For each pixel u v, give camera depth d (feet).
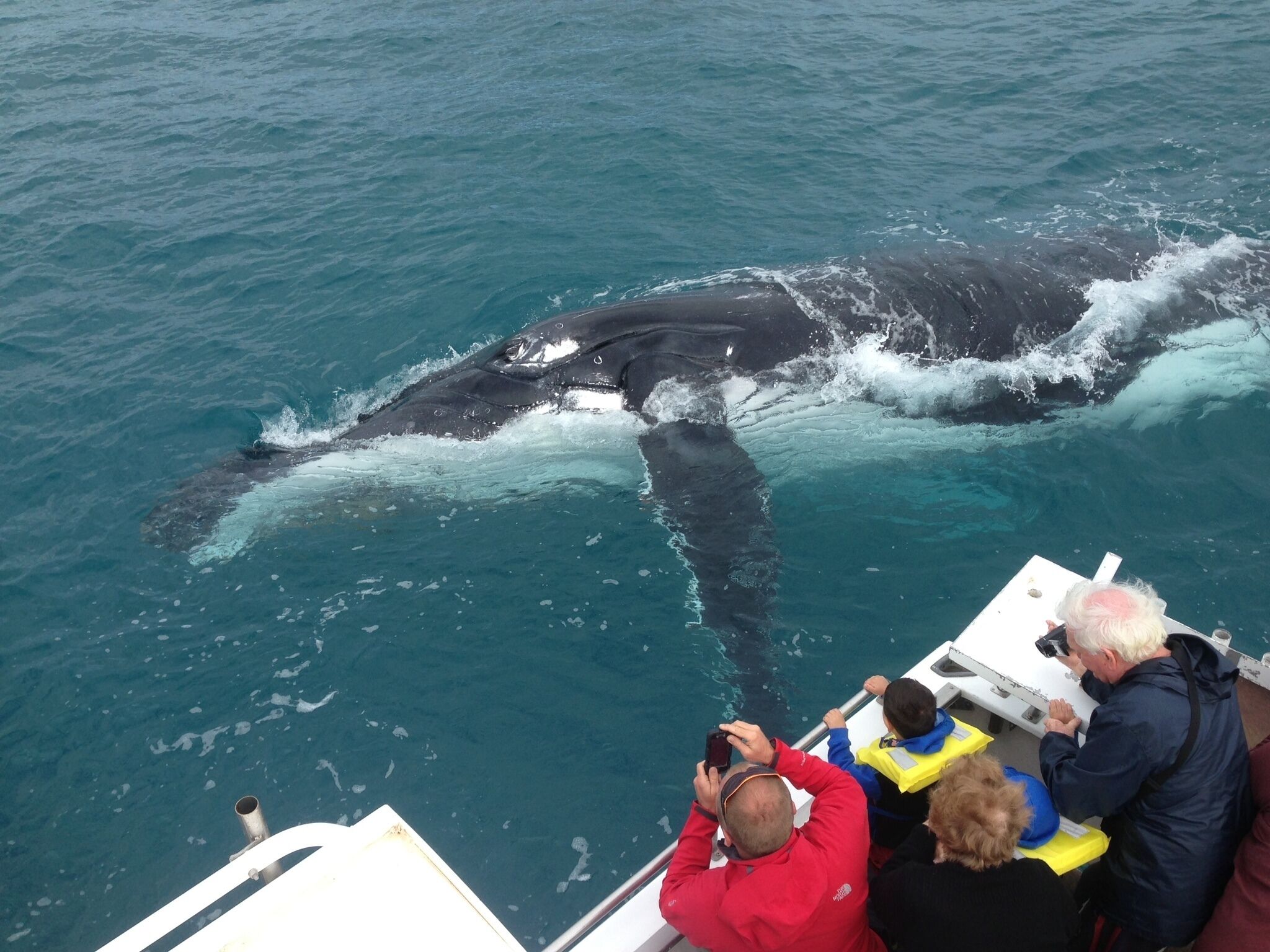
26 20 87.04
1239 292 39.09
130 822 24.72
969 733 15.88
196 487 34.55
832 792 14.23
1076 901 15.58
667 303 35.96
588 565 30.68
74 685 28.19
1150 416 35.19
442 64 71.87
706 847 14.26
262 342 43.52
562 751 25.61
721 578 28.84
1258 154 54.34
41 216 54.90
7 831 24.63
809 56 69.51
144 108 68.23
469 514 32.99
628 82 66.69
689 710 26.27
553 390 34.65
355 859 12.84
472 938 12.00
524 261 47.96
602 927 14.52
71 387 41.29
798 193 53.26
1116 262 39.34
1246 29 69.00
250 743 26.32
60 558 32.68
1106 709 13.89
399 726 26.48
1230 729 13.66
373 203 54.29
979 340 36.01
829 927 13.19
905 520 32.04
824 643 28.07
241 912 12.28
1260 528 30.78
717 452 32.83
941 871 13.33
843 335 35.40
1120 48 68.18
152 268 49.65
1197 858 13.64
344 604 30.04
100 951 11.83
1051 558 30.35
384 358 41.93
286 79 71.46
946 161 55.93
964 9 76.89
